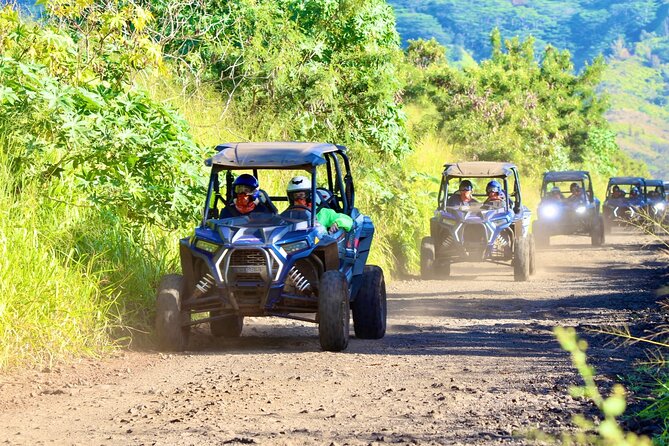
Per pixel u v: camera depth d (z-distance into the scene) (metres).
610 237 66.75
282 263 16.84
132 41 22.19
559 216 55.28
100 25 23.45
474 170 35.62
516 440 10.27
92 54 22.80
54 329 15.64
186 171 19.88
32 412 12.16
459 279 35.84
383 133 36.72
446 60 96.25
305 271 17.78
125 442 10.48
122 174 19.16
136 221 20.06
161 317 16.95
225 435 10.69
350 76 36.16
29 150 18.75
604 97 112.38
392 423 11.23
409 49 96.12
